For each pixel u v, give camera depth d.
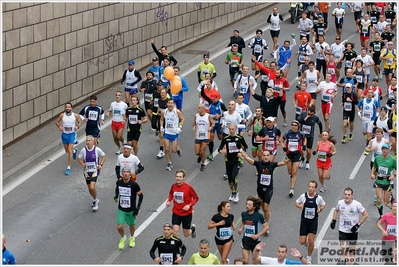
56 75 68.88
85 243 48.44
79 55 72.12
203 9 96.25
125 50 80.25
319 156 54.84
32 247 47.84
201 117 58.09
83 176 58.50
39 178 57.91
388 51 81.75
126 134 67.38
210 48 92.69
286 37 101.00
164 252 41.69
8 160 59.72
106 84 77.50
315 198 44.84
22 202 53.91
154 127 65.38
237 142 52.41
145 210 52.94
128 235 49.53
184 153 63.28
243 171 59.88
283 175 59.22
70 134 58.44
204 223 50.97
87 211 52.94
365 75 76.69
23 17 63.31
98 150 52.03
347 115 65.81
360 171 60.34
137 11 81.50
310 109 59.22
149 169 59.88
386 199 51.53
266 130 55.94
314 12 102.88
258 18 109.31
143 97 76.12
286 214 52.47
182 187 46.28
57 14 67.94
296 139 54.31
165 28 87.81
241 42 80.38
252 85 68.88
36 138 64.56
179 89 66.25
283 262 39.41
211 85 60.62
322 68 85.44
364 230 50.47
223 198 54.94
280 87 66.69
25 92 64.62
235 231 49.91
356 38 103.12
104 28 75.88
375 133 61.31
